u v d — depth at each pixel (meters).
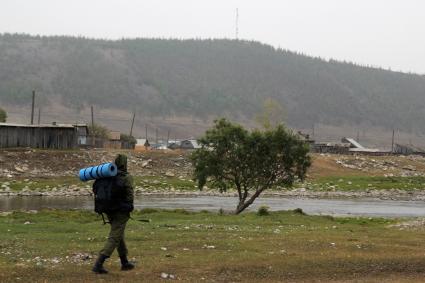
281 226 28.58
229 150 42.50
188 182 81.38
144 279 14.06
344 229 27.22
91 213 35.41
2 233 22.97
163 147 150.00
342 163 112.56
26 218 31.30
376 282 14.83
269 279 14.73
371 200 75.50
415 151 171.75
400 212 56.47
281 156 42.44
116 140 128.62
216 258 16.59
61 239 20.58
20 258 16.25
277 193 79.62
